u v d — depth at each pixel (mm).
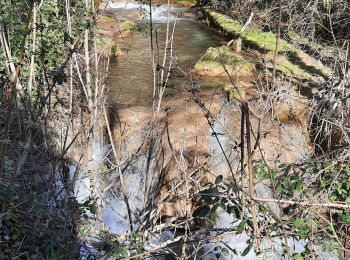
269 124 6602
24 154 4625
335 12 11461
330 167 3836
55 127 6312
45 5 6270
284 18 13070
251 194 3338
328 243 3643
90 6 5594
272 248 3666
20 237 4336
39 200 4547
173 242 4191
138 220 4617
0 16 5422
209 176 5957
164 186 6113
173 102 8766
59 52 6465
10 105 4199
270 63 11273
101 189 5805
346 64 8430
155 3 18922
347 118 7102
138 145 7438
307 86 9680
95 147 7465
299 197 3715
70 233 4375
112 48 12445
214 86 10570
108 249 4027
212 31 16125
